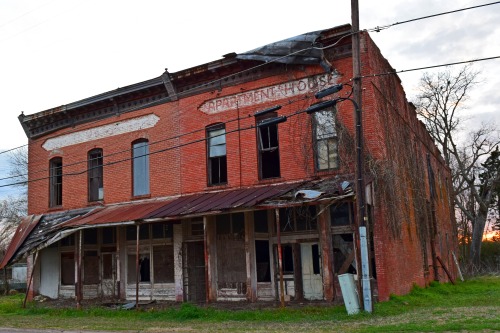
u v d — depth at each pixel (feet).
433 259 82.38
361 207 46.98
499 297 61.41
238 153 64.59
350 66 57.82
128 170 74.59
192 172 68.33
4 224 173.68
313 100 59.72
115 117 77.05
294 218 60.44
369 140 56.08
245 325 44.06
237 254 63.62
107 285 76.33
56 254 81.56
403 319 41.88
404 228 63.72
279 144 61.67
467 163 166.40
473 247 145.69
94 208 76.23
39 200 84.69
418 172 78.84
